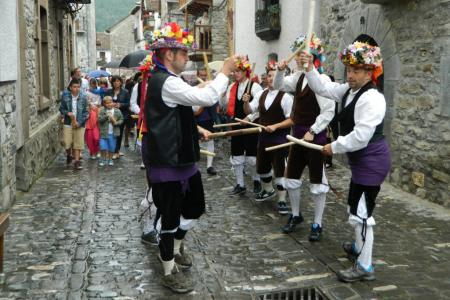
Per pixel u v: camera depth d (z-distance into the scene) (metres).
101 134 8.16
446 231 4.56
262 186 5.70
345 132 3.40
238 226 4.73
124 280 3.40
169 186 3.20
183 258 3.62
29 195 6.02
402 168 6.31
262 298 3.20
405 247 4.11
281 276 3.50
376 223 4.83
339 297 3.15
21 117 6.09
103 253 3.93
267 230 4.60
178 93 3.00
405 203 5.65
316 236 4.25
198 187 3.39
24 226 4.66
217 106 8.37
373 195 3.37
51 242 4.19
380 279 3.43
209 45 18.56
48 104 8.66
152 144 3.13
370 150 3.31
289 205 5.51
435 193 5.62
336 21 8.20
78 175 7.37
